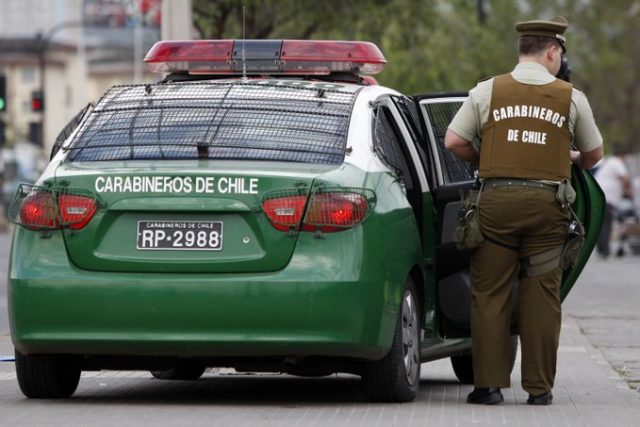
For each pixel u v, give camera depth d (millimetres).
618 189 94125
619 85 183750
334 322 21719
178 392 25750
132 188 22297
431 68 99562
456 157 26234
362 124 23562
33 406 23188
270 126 23375
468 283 25125
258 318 21734
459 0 131125
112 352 22266
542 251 23531
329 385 27250
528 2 172500
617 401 24594
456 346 26344
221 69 27016
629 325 42688
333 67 26766
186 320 21875
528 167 23266
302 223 21922
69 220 22406
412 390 23766
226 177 22094
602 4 179625
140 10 72000
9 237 135375
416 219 24547
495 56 140625
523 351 23844
